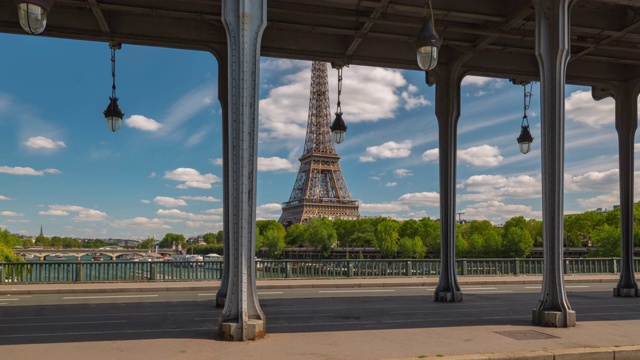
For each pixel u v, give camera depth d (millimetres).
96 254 158250
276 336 10648
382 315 13930
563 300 12102
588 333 11164
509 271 30219
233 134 10258
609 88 19688
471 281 26438
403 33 15953
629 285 19328
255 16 10344
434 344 9906
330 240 150125
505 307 15703
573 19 15539
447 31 15883
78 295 20844
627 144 19297
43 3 8656
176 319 13391
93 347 9617
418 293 21078
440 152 17203
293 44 16156
